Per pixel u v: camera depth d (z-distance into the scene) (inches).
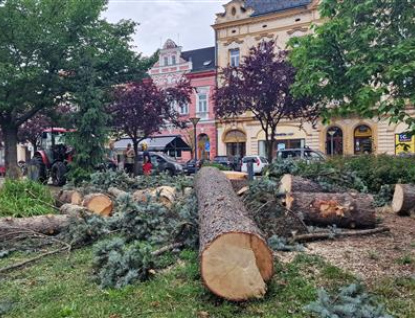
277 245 201.2
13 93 633.6
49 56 642.2
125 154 787.4
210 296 146.3
